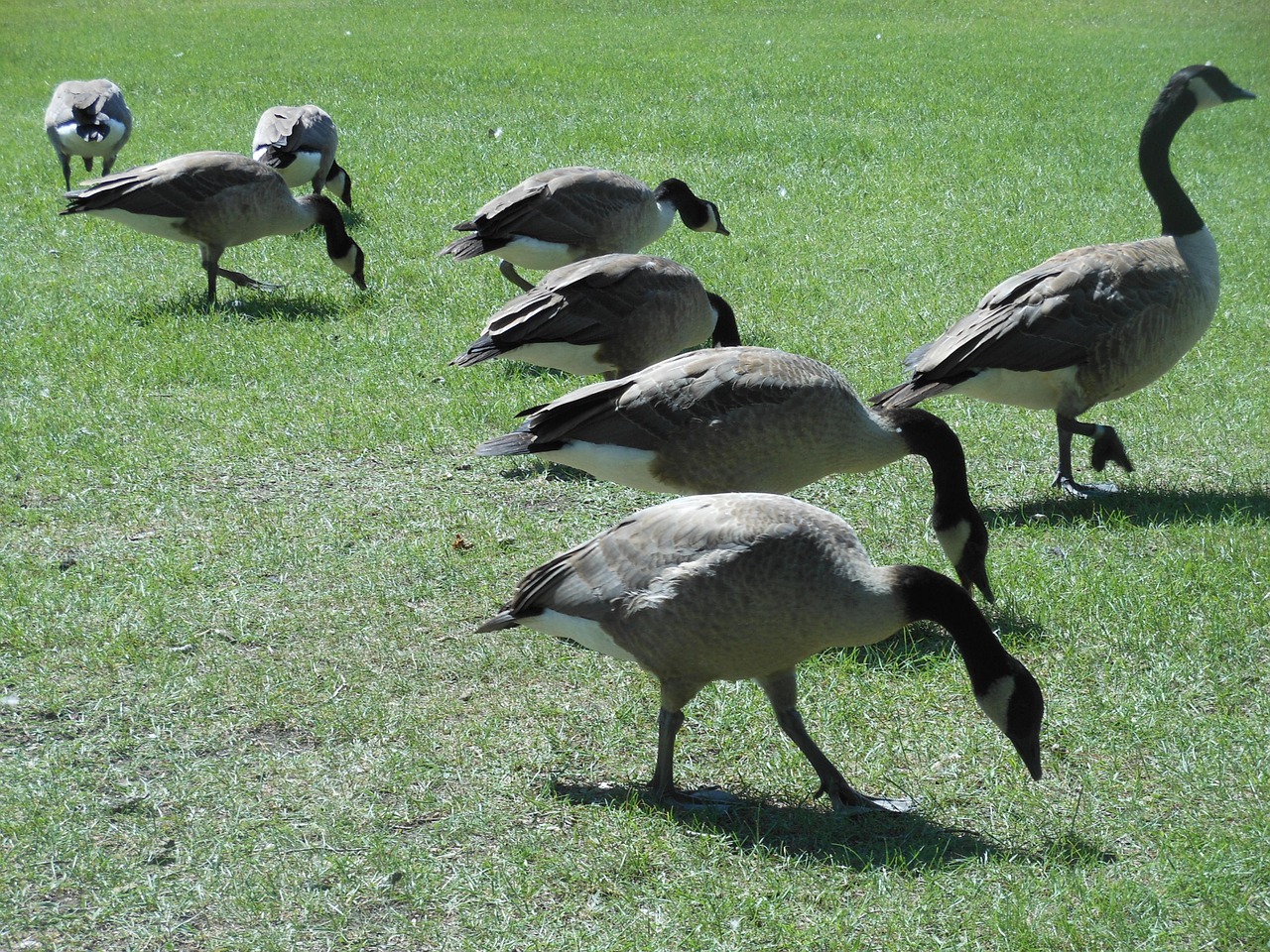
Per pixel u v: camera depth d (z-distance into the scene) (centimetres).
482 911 414
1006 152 1647
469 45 2628
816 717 530
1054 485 761
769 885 426
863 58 2433
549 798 473
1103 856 441
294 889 423
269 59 2459
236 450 778
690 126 1770
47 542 661
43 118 1930
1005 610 609
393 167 1568
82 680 543
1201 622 591
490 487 749
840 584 439
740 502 457
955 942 400
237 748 501
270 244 1259
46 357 919
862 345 979
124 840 445
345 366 923
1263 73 2280
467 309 1058
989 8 3275
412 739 507
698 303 795
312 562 647
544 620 470
